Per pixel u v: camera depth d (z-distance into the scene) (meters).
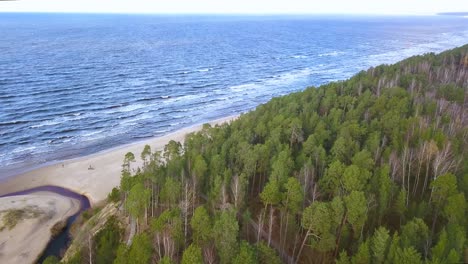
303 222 38.03
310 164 48.97
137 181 51.53
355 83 92.56
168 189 46.34
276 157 52.41
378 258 33.38
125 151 81.62
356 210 37.78
